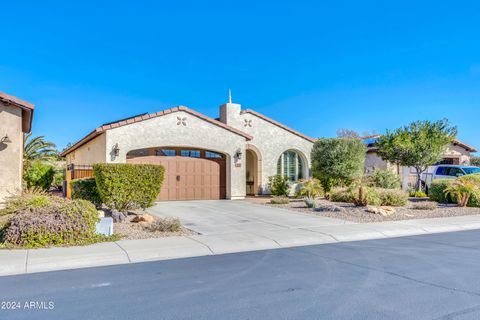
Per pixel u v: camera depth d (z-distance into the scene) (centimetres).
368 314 486
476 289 588
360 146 2095
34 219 874
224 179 2094
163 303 527
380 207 1516
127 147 1792
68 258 764
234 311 496
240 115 2302
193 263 759
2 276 665
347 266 729
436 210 1606
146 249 853
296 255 830
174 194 1961
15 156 1421
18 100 1404
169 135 1894
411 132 2145
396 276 660
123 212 1295
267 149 2372
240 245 920
